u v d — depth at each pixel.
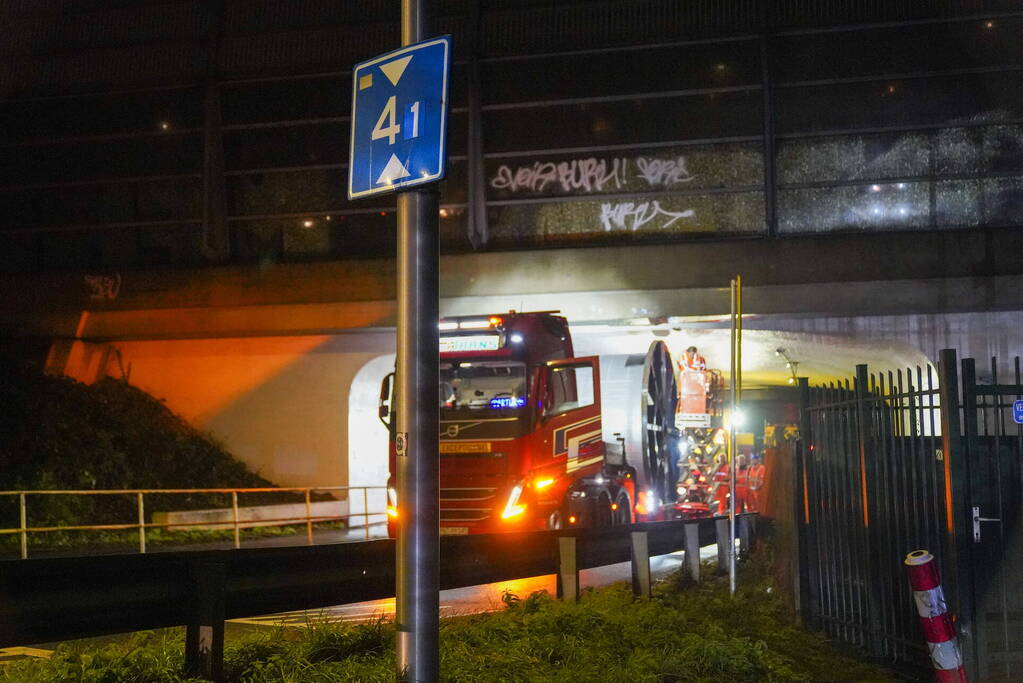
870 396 10.91
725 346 36.41
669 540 15.51
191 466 34.12
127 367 37.09
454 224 33.62
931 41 30.86
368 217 34.31
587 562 13.10
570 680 8.66
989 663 9.02
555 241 33.34
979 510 9.02
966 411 9.10
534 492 21.73
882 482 10.70
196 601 7.27
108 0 35.06
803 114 31.70
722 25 31.50
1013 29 30.36
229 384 36.38
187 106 34.69
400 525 6.89
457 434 21.89
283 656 8.48
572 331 35.09
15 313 36.00
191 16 34.47
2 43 35.41
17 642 6.34
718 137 32.06
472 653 9.30
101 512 28.69
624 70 32.28
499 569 11.52
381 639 9.30
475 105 32.75
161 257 35.75
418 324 6.96
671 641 10.37
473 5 32.62
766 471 17.55
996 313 31.83
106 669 7.68
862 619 11.12
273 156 34.53
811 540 12.60
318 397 35.81
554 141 32.84
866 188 31.75
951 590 9.01
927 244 30.91
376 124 7.17
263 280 34.31
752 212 32.25
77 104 35.41
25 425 30.86
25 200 36.34
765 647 10.35
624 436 26.12
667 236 32.72
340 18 33.84
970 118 30.98
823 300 31.61
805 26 31.06
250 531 30.86
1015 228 30.67
